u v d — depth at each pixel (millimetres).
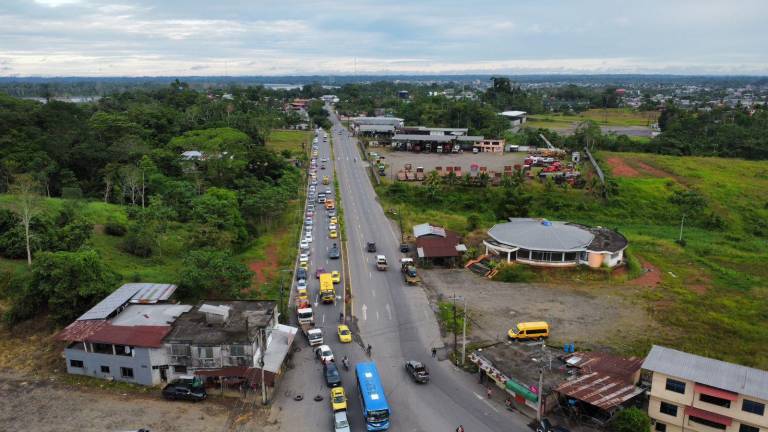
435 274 87438
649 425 44844
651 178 146500
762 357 61688
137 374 54062
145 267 79750
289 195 121562
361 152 191500
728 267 95938
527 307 74875
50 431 46594
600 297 78750
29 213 77625
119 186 116938
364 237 104562
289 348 59219
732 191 138875
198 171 132500
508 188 131000
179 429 47219
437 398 52719
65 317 61875
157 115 183125
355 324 68625
